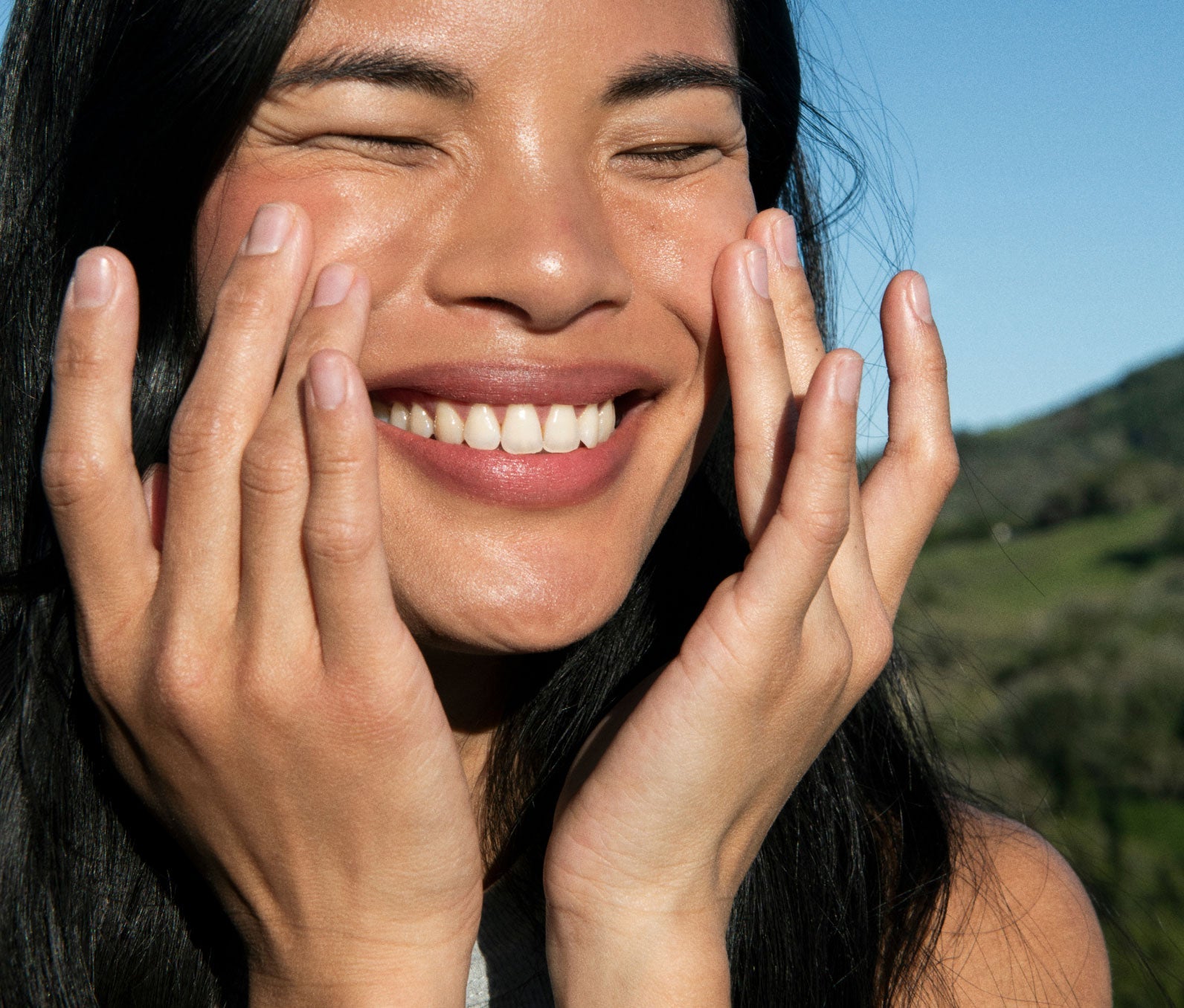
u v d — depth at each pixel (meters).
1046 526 27.73
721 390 1.47
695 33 1.28
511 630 1.28
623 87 1.22
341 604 1.16
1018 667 14.33
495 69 1.16
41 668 1.46
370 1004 1.23
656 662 1.72
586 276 1.19
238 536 1.22
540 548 1.29
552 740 1.62
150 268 1.36
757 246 1.39
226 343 1.21
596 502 1.33
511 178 1.19
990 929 1.68
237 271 1.20
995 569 23.28
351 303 1.17
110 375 1.23
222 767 1.23
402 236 1.20
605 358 1.29
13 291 1.52
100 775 1.46
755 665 1.33
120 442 1.24
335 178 1.21
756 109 1.67
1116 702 11.93
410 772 1.21
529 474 1.28
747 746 1.35
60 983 1.40
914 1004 1.65
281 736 1.20
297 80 1.17
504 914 1.51
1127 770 10.47
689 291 1.36
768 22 1.67
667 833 1.33
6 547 1.54
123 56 1.31
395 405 1.31
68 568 1.27
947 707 2.18
